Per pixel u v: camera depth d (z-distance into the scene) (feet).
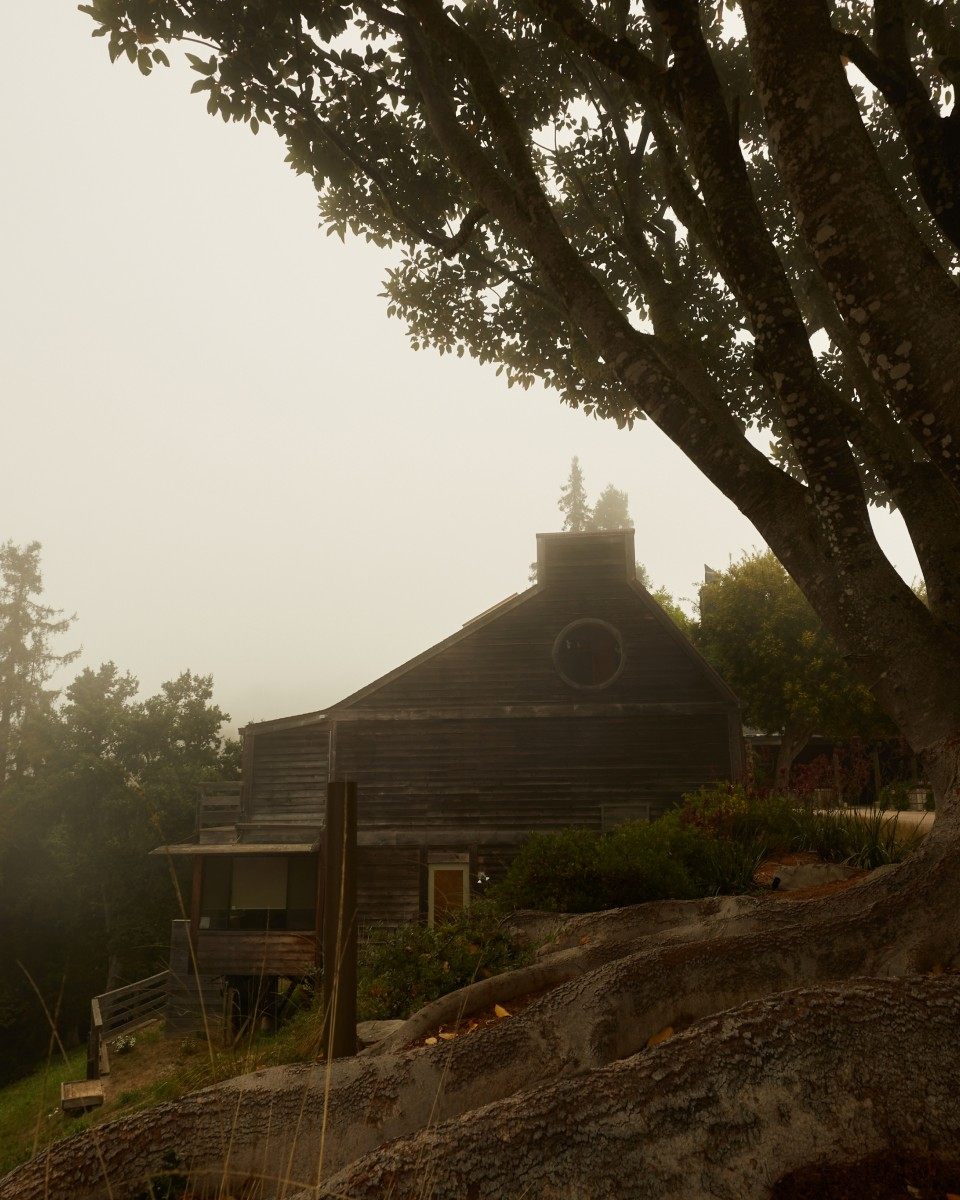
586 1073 7.54
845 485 14.30
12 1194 8.50
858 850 31.83
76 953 102.27
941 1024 7.54
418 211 39.34
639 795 62.90
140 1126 9.11
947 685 13.47
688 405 16.56
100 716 115.75
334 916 11.49
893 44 15.30
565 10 17.63
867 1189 6.30
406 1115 9.11
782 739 94.63
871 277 11.37
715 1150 6.64
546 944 21.65
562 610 66.74
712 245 21.76
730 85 37.55
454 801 64.13
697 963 11.05
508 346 45.37
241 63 30.19
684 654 65.00
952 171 14.05
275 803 65.51
